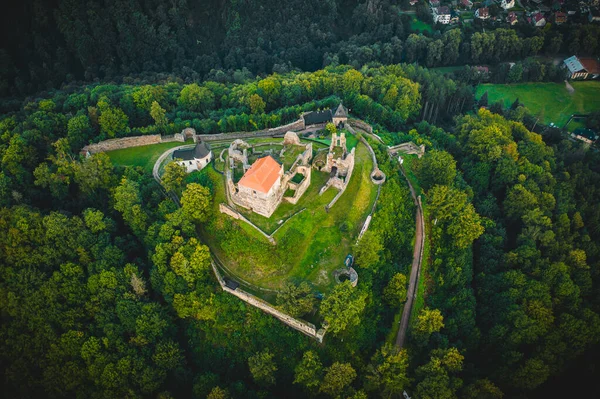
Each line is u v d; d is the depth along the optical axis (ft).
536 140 559.38
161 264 349.41
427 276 393.29
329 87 569.23
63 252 361.51
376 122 528.63
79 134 455.22
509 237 458.91
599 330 367.25
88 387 329.72
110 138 463.83
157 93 515.91
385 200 400.26
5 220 362.33
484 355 370.73
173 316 353.51
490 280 401.49
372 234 348.38
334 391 303.68
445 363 326.44
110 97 513.45
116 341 332.39
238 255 357.61
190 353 344.08
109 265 354.95
